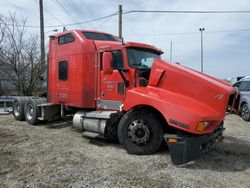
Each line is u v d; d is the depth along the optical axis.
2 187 4.30
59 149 6.38
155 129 5.93
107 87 7.12
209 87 5.42
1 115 12.27
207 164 5.59
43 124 9.83
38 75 16.58
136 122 6.05
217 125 5.55
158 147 5.97
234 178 4.87
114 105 6.95
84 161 5.55
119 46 6.84
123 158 5.79
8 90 17.61
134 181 4.60
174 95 5.63
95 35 8.08
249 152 6.54
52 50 8.98
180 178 4.79
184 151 5.22
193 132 5.20
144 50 6.97
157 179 4.71
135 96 5.94
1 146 6.56
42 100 9.79
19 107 10.52
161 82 5.86
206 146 5.56
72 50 8.02
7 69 16.73
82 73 7.62
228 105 5.79
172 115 5.38
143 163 5.48
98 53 7.40
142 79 6.33
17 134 7.93
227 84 5.90
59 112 9.50
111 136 6.80
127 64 6.59
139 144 6.03
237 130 9.41
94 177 4.71
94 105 7.57
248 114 11.40
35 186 4.34
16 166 5.20
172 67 5.80
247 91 11.62
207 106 5.41
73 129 8.88
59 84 8.68
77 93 7.86
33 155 5.88
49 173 4.86
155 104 5.61
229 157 6.10
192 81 5.55
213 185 4.54
